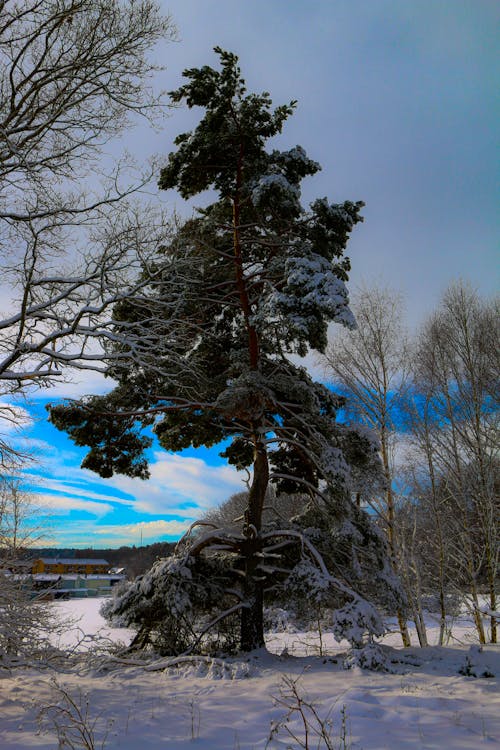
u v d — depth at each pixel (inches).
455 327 925.2
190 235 627.8
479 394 864.3
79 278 514.6
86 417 620.4
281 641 906.1
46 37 456.4
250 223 663.8
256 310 662.5
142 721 305.6
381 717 305.6
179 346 571.5
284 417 673.0
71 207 509.4
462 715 305.0
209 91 612.4
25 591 447.5
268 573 626.5
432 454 829.2
